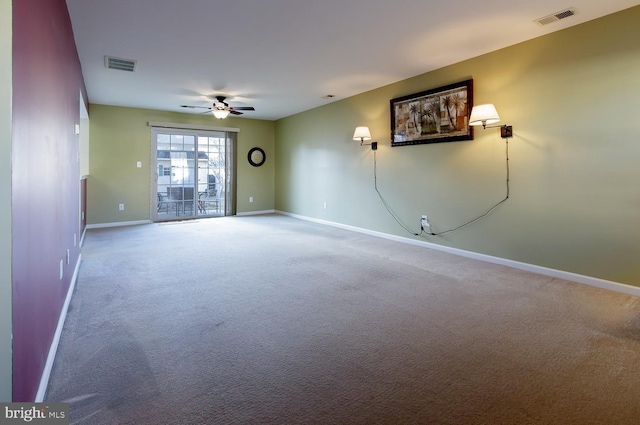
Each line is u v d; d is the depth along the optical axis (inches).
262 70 184.2
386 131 216.5
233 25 130.9
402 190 207.5
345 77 198.1
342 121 253.4
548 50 139.3
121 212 272.8
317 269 151.3
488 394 66.4
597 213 128.5
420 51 157.9
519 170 150.9
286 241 210.7
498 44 150.3
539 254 145.9
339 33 138.2
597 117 127.0
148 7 117.1
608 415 60.9
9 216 47.1
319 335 90.5
